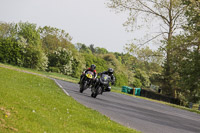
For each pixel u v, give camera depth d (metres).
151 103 88.56
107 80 61.25
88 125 26.44
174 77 169.88
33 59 183.38
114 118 35.41
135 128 30.61
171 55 141.38
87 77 63.09
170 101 146.25
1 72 80.50
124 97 91.31
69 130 22.55
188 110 92.56
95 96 62.00
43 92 47.78
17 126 20.23
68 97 48.62
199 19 124.38
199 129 40.50
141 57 149.88
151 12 151.50
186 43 128.12
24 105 28.52
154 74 180.00
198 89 136.62
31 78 82.81
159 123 38.50
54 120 25.02
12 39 188.88
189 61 130.88
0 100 27.81
